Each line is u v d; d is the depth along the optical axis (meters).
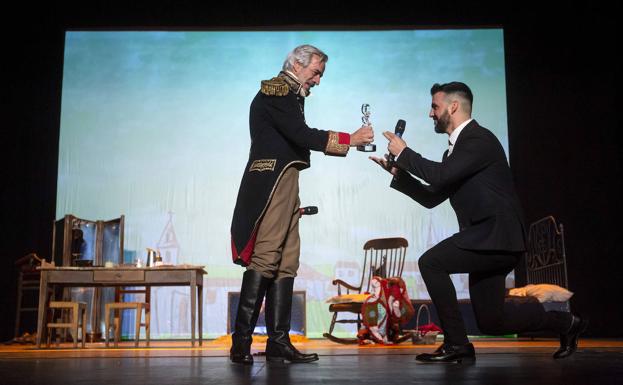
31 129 6.82
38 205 6.73
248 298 2.32
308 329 6.65
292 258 2.46
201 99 7.00
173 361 2.50
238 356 2.29
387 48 7.04
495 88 6.96
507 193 2.34
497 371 1.77
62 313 6.12
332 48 7.04
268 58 7.06
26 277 6.50
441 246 2.35
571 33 6.89
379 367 2.02
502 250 2.27
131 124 6.94
